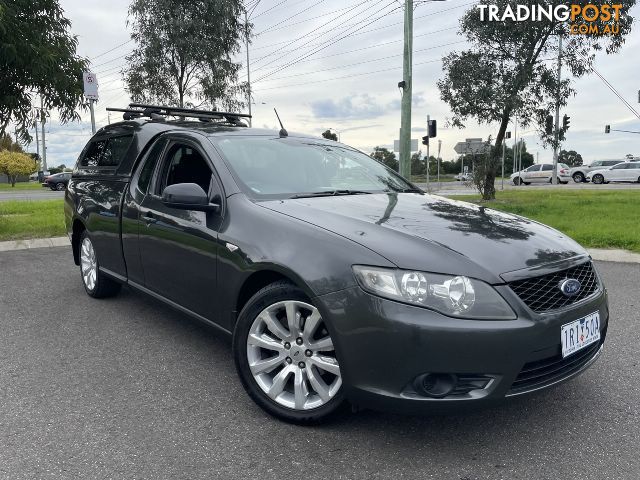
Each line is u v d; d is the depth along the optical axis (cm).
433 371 235
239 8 1445
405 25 1473
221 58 1436
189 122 441
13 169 4772
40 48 895
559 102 1590
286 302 277
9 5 864
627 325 441
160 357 379
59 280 613
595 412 296
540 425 282
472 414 294
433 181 4506
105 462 249
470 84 1586
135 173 429
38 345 402
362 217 293
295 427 281
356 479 237
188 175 378
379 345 241
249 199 324
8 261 729
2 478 235
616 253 736
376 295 243
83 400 312
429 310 236
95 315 475
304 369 277
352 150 459
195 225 339
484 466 246
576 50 1569
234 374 350
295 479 237
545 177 3622
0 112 932
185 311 363
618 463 247
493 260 254
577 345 264
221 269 315
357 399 254
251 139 394
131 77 1431
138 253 409
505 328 235
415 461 250
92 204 482
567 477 237
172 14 1374
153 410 300
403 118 1498
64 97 964
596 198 1628
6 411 299
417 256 248
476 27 1567
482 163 1739
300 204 316
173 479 236
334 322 253
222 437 271
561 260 274
